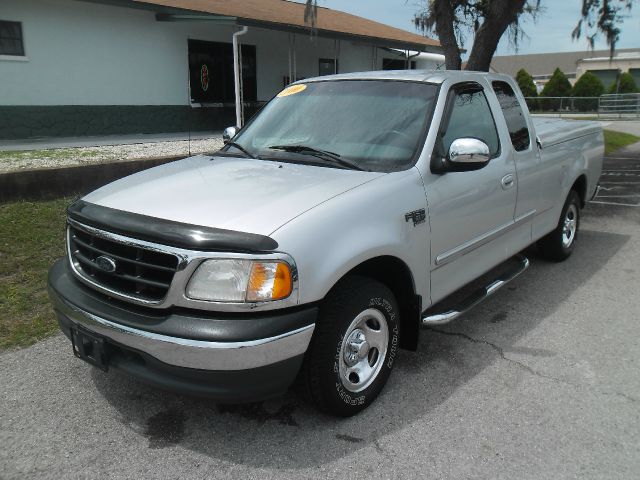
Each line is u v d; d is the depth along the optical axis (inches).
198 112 645.9
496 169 165.6
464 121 158.2
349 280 120.8
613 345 162.4
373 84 162.9
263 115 174.4
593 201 377.7
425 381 142.3
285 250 104.3
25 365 146.9
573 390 137.9
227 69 677.3
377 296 124.8
